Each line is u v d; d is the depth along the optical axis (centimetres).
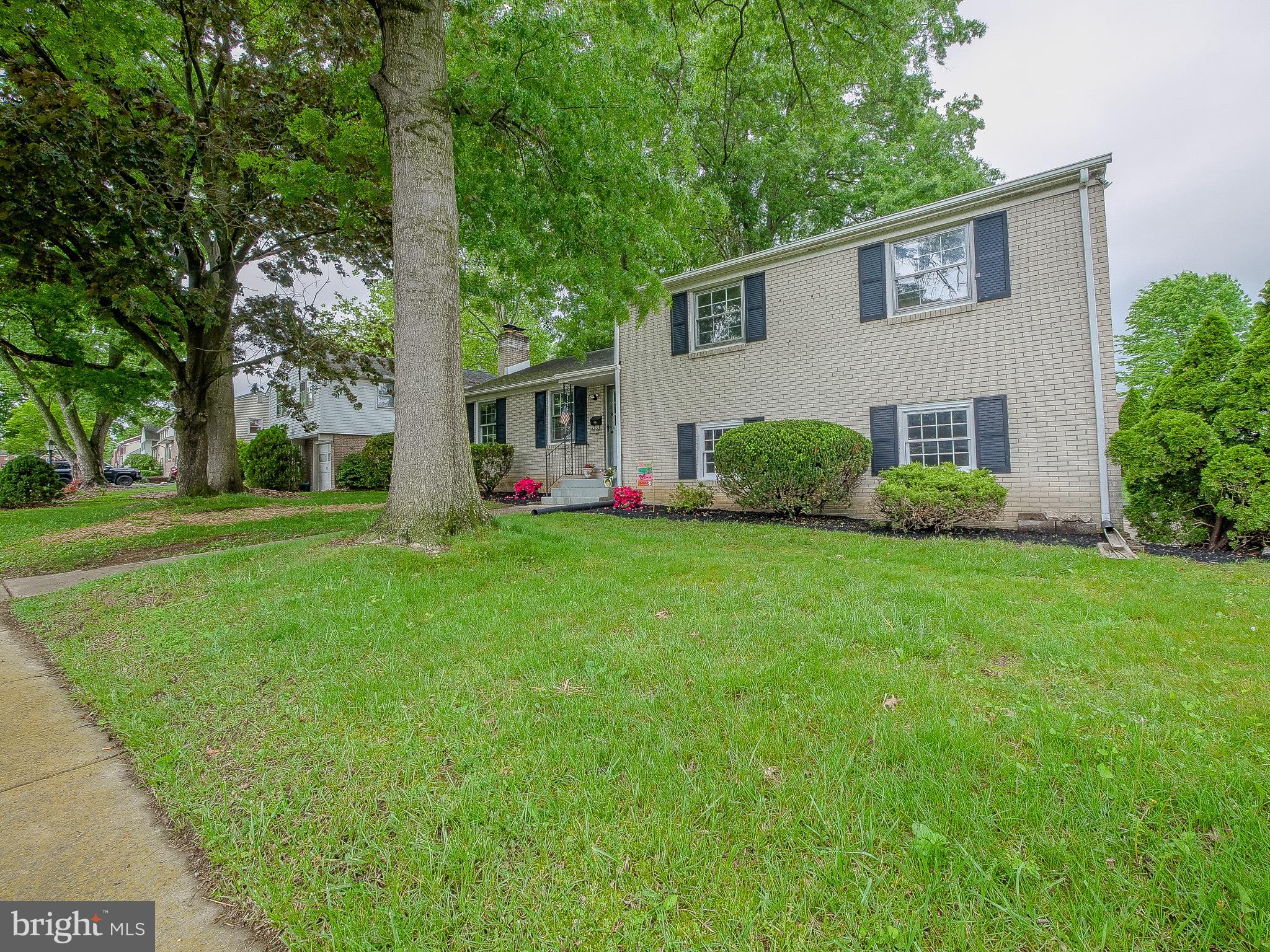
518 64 676
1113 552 552
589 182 758
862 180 1731
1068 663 276
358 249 1084
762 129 1639
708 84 1051
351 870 157
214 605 407
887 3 871
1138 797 171
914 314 832
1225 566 492
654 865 151
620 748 207
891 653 292
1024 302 745
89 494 1848
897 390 851
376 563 480
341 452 2095
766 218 1848
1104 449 687
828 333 923
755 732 214
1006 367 757
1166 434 582
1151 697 238
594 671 275
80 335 1677
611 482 1296
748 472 841
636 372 1200
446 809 176
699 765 195
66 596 479
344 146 730
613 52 718
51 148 637
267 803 189
